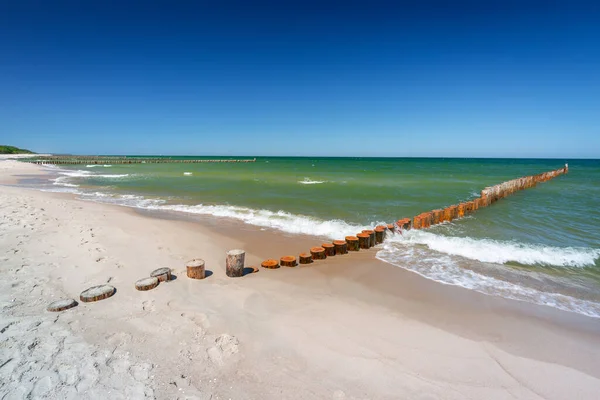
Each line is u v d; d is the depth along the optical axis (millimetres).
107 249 7488
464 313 5055
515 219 12695
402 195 18375
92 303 4852
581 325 4793
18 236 8117
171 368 3461
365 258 7762
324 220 11789
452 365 3709
